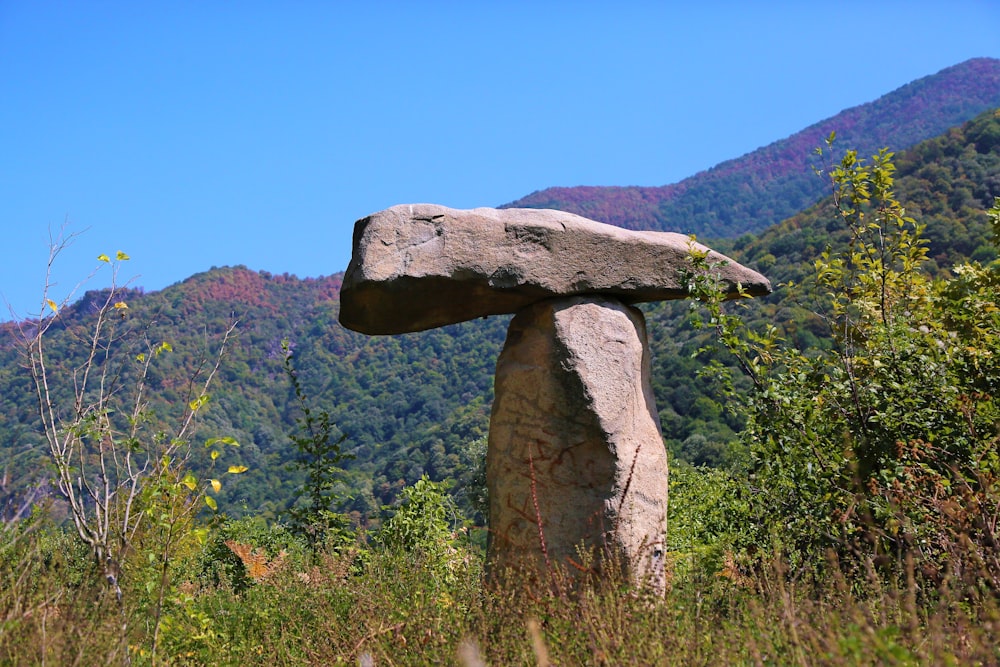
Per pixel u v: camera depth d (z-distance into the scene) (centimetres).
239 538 813
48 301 615
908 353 686
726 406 711
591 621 433
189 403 592
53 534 585
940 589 480
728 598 500
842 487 635
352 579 595
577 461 580
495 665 428
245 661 512
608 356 588
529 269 571
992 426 614
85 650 425
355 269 550
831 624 387
